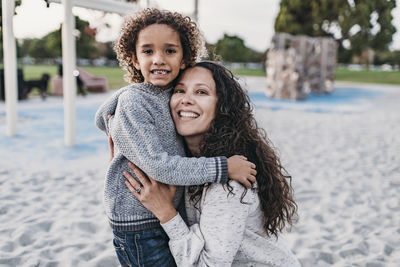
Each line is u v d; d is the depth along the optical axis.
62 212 3.82
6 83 7.47
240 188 1.54
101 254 3.01
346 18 29.30
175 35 1.66
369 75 35.69
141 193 1.58
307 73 18.39
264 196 1.72
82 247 3.12
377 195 4.61
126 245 1.65
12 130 7.56
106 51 48.56
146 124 1.53
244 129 1.74
